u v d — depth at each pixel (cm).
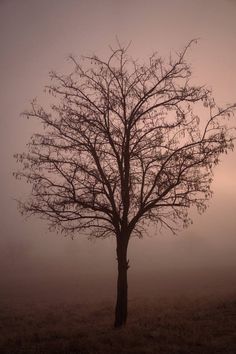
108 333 1433
